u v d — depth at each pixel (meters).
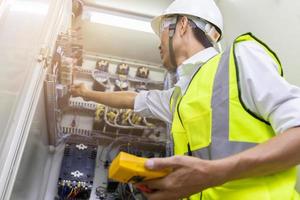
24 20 0.95
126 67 2.29
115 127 1.94
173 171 0.63
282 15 1.37
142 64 2.48
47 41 1.14
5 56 0.81
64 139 1.93
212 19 1.24
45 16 1.18
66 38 1.37
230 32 1.99
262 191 0.70
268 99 0.71
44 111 1.38
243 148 0.74
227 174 0.62
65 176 1.80
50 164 1.87
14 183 0.88
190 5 1.25
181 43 1.23
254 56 0.80
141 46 2.40
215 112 0.82
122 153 0.61
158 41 2.35
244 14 1.82
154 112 1.49
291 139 0.62
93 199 1.81
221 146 0.76
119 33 2.31
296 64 1.20
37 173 1.49
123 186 1.81
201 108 0.87
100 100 1.62
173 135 0.97
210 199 0.76
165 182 0.63
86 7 2.13
